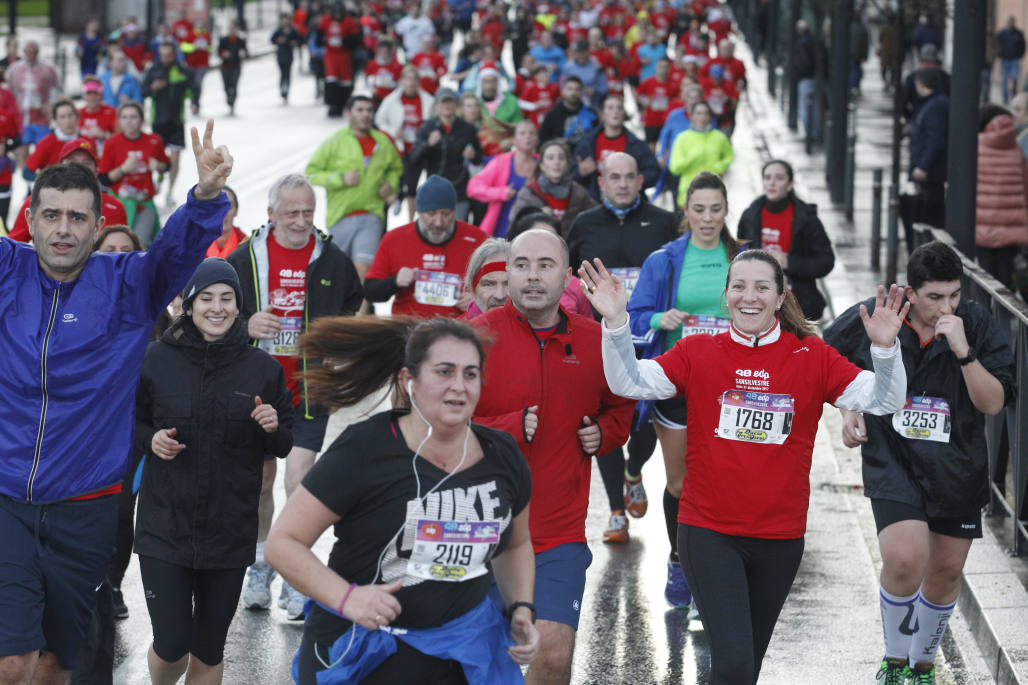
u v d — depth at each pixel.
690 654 18.45
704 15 128.75
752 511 14.68
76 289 13.95
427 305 23.72
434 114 41.25
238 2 151.25
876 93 98.12
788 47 79.44
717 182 19.39
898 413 16.31
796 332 14.95
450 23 134.38
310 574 11.21
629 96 97.25
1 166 42.41
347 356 12.18
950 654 18.58
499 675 11.84
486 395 14.84
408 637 11.53
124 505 18.81
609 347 14.44
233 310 16.22
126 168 38.06
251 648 18.58
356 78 112.75
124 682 17.61
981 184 34.19
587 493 15.12
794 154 68.69
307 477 11.41
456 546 11.51
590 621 19.58
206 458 15.84
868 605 20.02
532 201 28.02
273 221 21.06
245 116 91.62
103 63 76.19
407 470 11.41
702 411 14.85
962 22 29.06
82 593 14.23
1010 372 16.25
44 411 13.83
